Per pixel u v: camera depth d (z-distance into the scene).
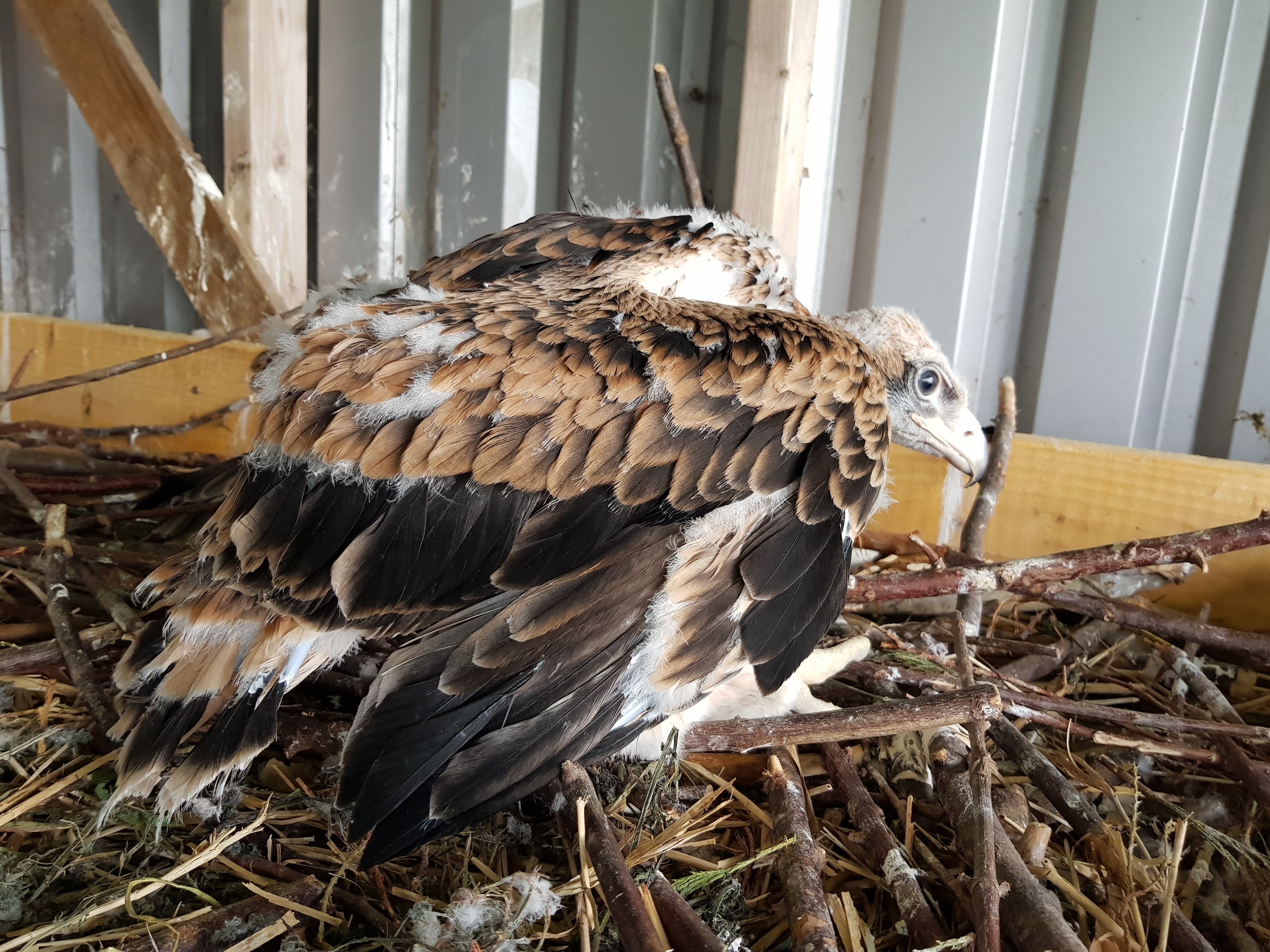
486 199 1.29
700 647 0.52
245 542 0.49
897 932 0.54
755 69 0.95
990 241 1.15
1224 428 1.12
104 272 1.48
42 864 0.56
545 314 0.53
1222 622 0.94
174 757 0.60
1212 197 1.06
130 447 1.25
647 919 0.46
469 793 0.47
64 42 1.21
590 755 0.54
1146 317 1.11
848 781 0.63
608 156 1.22
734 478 0.52
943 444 0.92
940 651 0.81
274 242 1.20
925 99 1.11
